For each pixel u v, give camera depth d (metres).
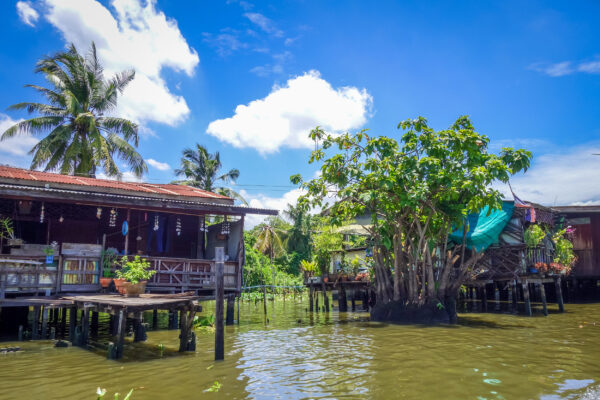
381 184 14.42
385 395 6.37
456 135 14.43
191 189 20.84
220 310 9.08
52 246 14.02
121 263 14.15
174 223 18.92
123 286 11.65
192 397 6.37
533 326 14.27
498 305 23.22
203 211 16.61
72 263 13.32
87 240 18.05
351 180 16.05
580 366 8.09
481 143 14.60
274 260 42.69
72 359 9.16
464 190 14.95
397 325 14.99
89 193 13.93
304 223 45.41
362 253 26.02
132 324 13.68
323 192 16.58
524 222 19.81
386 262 17.56
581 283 29.58
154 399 6.30
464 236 16.58
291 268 42.69
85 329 10.75
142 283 11.75
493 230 17.53
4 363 8.80
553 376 7.36
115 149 26.41
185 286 15.26
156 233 18.95
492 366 8.13
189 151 36.31
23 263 12.45
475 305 23.20
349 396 6.34
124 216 18.73
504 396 6.25
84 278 13.45
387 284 17.19
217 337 9.02
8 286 12.21
